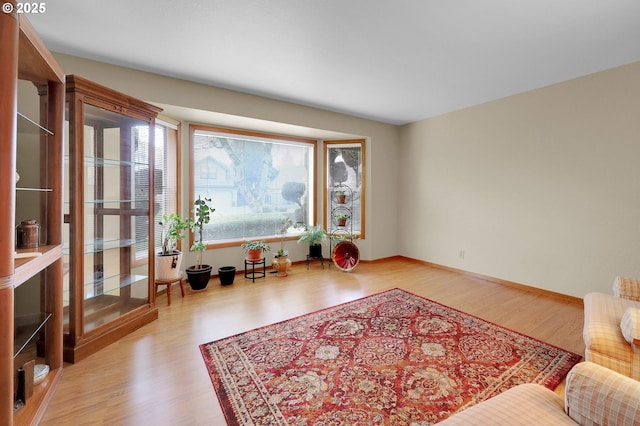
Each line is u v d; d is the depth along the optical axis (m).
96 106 2.16
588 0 1.80
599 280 2.93
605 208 2.88
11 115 1.11
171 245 3.28
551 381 1.77
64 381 1.76
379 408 1.55
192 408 1.55
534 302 3.10
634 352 1.41
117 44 2.33
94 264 2.42
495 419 0.97
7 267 1.11
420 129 4.72
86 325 2.18
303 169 4.83
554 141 3.21
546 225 3.31
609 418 0.89
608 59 2.62
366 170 4.79
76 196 2.00
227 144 4.07
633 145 2.70
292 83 3.14
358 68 2.78
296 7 1.87
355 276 4.05
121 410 1.53
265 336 2.34
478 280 3.88
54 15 1.94
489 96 3.59
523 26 2.08
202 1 1.81
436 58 2.57
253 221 4.34
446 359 2.02
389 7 1.87
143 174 2.60
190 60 2.60
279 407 1.56
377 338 2.31
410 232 4.95
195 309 2.88
